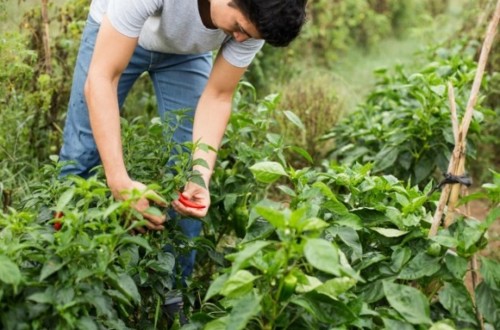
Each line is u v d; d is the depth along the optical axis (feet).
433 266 8.30
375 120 15.67
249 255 6.95
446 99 13.43
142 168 9.94
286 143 16.69
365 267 8.65
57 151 14.42
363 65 25.14
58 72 14.57
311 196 8.84
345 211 8.68
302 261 8.34
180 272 10.05
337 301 7.61
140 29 8.88
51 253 7.57
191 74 10.73
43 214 8.99
